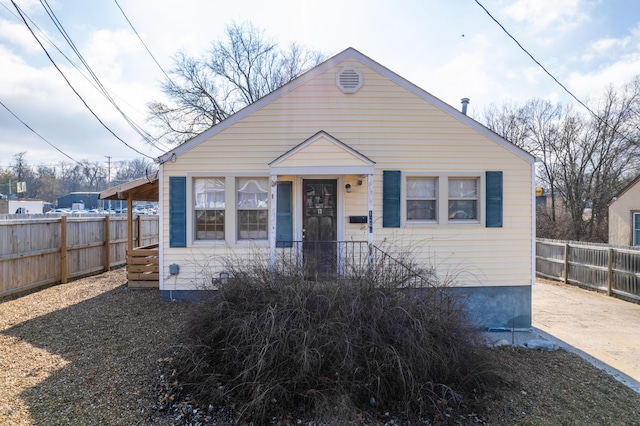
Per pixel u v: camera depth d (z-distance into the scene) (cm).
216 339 395
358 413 340
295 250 673
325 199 716
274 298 401
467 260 697
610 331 685
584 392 425
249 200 700
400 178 696
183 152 686
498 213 699
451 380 378
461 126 703
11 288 721
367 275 439
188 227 684
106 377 397
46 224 816
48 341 497
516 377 449
